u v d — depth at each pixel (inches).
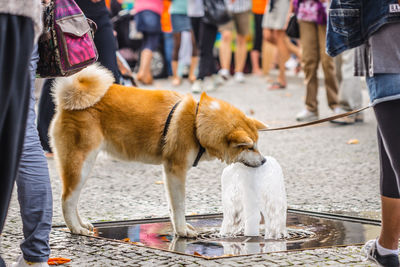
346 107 464.4
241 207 211.0
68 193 205.2
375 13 149.5
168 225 222.7
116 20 683.4
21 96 128.0
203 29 633.0
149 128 209.3
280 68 689.6
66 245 193.5
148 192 275.4
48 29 174.2
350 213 234.7
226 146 204.8
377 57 149.6
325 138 410.3
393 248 160.6
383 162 159.0
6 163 127.0
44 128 321.7
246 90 679.1
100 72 209.6
